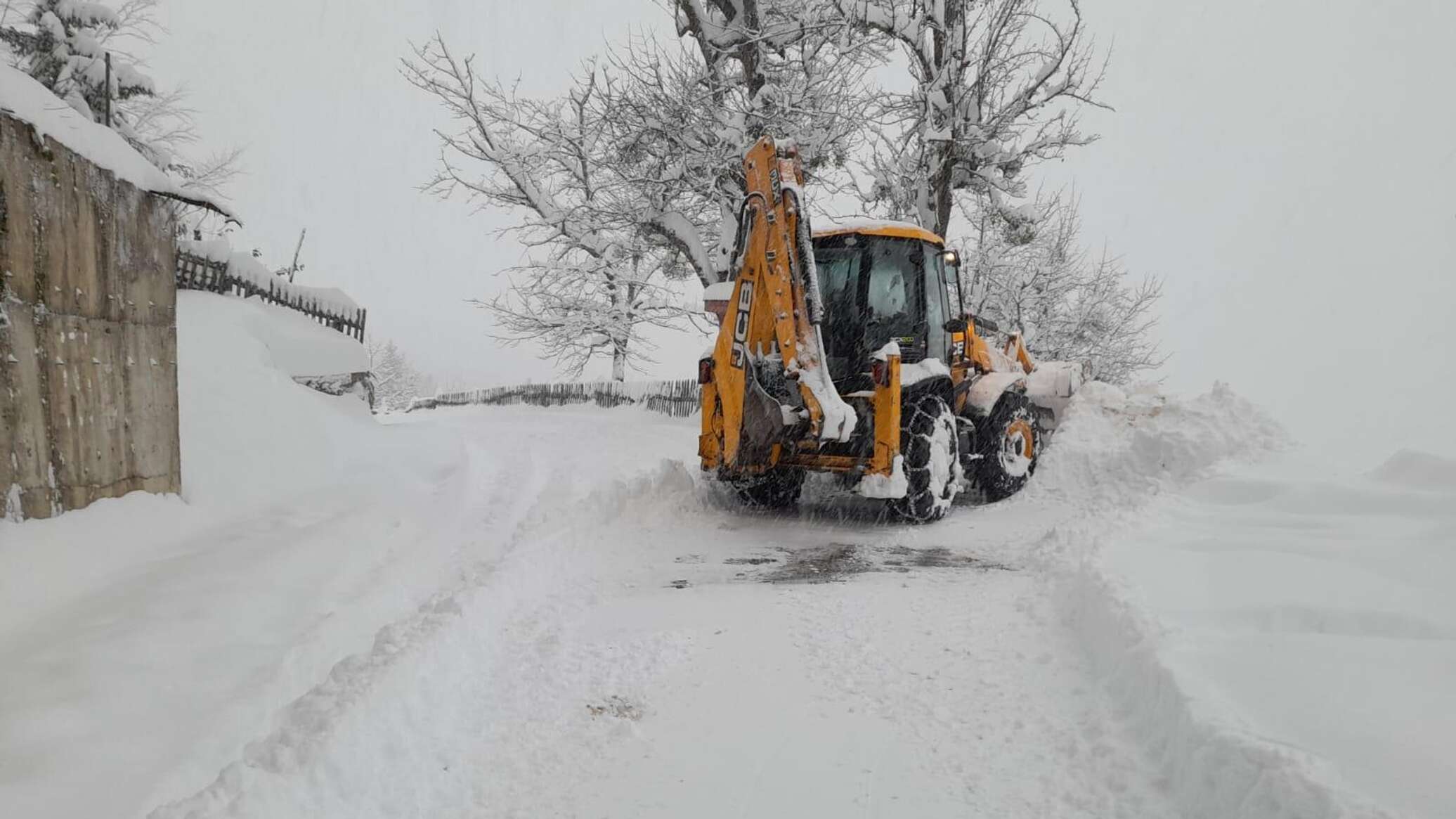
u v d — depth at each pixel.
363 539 5.45
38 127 4.26
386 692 2.95
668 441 12.84
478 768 2.85
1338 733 2.34
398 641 3.46
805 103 15.39
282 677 3.30
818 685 3.52
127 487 5.00
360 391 11.23
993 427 8.27
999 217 15.77
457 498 7.18
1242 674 2.81
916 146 15.88
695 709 3.29
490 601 4.23
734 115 15.24
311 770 2.47
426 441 9.90
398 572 4.83
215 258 9.73
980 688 3.41
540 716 3.24
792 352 6.81
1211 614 3.43
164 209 5.40
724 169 15.05
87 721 2.84
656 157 16.22
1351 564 3.97
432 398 40.12
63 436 4.44
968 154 15.07
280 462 6.87
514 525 6.34
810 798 2.64
